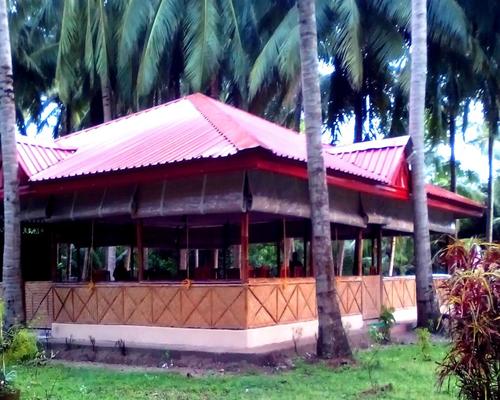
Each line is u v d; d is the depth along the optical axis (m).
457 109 22.47
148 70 19.50
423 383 8.65
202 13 19.52
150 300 11.51
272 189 10.77
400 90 20.56
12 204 11.92
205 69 19.42
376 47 19.98
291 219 13.66
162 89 23.02
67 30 21.09
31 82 27.39
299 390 8.31
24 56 26.19
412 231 16.09
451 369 4.91
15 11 25.86
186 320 11.03
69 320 12.56
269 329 10.96
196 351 10.53
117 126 14.83
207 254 22.23
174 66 22.50
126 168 10.77
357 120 22.42
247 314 10.47
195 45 19.48
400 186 14.47
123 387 8.66
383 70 20.84
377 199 14.27
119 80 22.19
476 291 4.68
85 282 12.50
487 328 4.61
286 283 11.53
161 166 10.50
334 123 23.14
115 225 15.14
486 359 4.71
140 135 12.93
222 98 24.28
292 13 19.80
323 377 9.14
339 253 21.22
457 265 4.97
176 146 11.23
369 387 8.42
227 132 11.20
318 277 10.45
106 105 22.38
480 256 4.88
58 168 12.51
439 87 22.28
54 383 8.82
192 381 9.02
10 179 11.95
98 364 11.06
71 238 14.20
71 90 24.58
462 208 18.16
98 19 21.19
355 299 13.88
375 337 12.76
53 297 12.88
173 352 10.75
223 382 8.88
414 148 14.64
